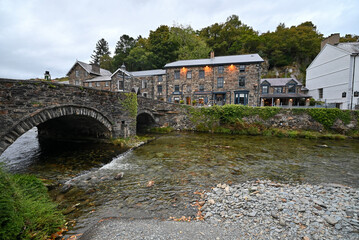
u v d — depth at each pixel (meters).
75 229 3.91
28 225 3.49
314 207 4.59
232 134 18.78
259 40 50.81
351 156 10.67
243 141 15.04
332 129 17.89
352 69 23.44
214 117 20.12
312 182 6.86
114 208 4.82
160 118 20.97
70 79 38.00
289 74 47.28
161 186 6.27
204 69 29.03
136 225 4.05
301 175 7.59
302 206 4.63
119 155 10.20
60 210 4.63
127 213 4.59
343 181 6.98
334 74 26.53
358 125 17.42
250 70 27.09
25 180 5.13
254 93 26.95
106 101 11.39
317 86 31.00
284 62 49.12
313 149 12.39
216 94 29.00
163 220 4.27
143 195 5.58
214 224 4.07
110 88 32.62
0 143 5.93
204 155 10.59
